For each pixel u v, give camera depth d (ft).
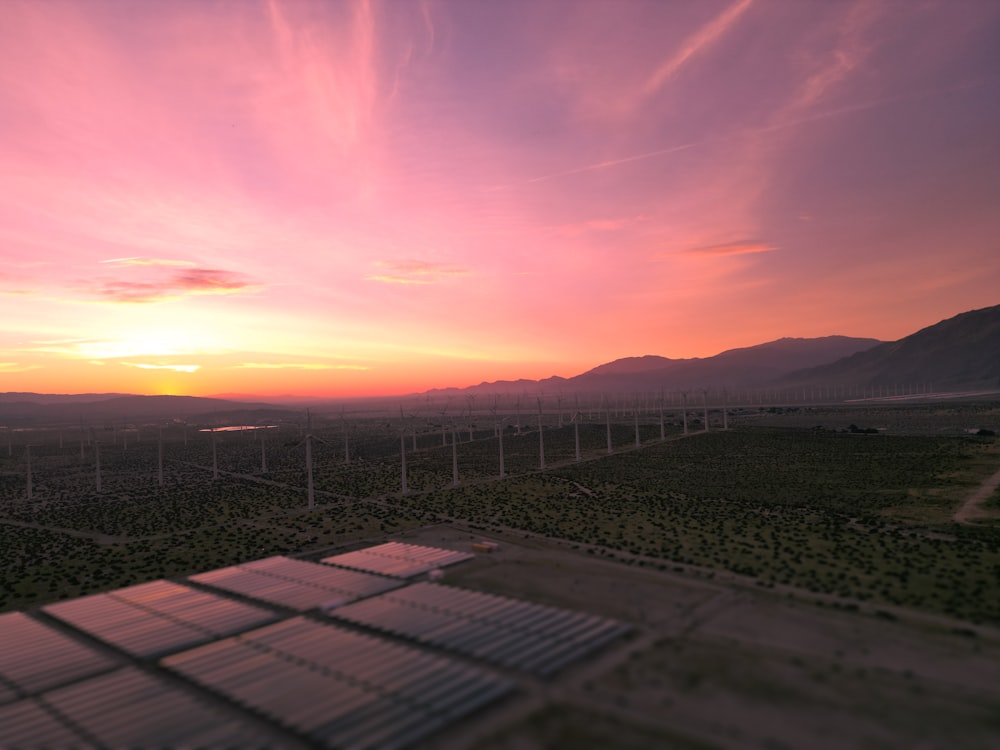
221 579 209.87
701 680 127.95
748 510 314.96
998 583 188.14
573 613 164.96
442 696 122.11
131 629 165.27
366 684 128.77
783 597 180.86
